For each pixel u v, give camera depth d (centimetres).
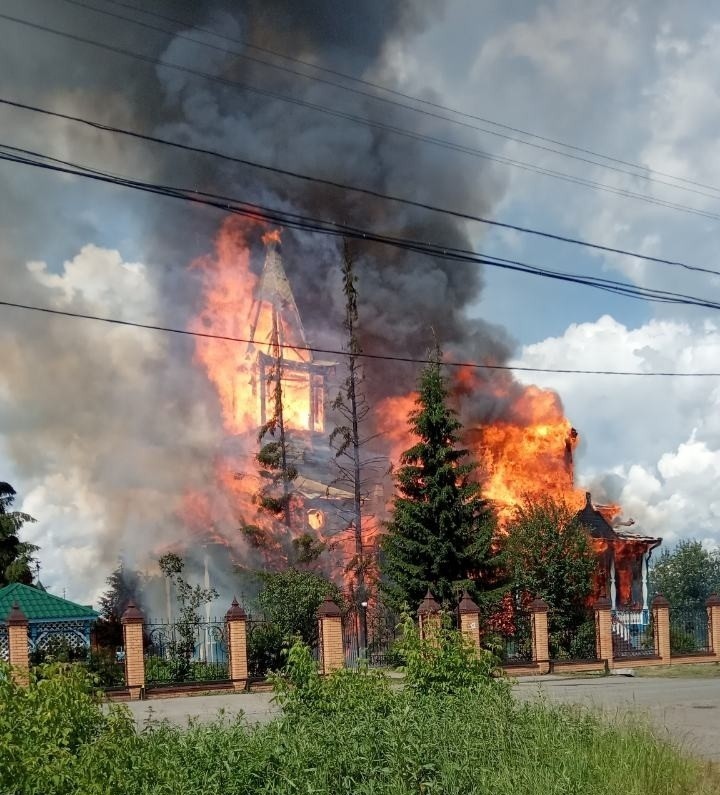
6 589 2353
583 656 2564
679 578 4312
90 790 648
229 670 2092
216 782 757
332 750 829
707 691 1881
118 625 2959
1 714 668
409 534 2523
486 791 784
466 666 1184
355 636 2644
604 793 810
